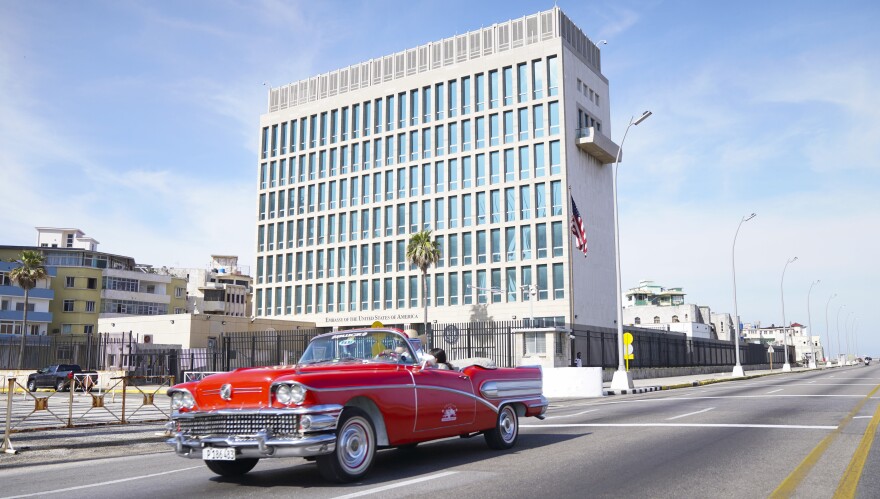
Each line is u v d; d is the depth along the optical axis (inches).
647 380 1673.2
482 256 2341.3
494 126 2380.7
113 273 3036.4
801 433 402.0
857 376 1612.9
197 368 1608.0
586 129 2297.0
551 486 247.0
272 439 247.1
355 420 266.5
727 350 2883.9
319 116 2773.1
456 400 320.5
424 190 2486.5
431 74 2522.1
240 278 4042.8
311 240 2719.0
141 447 452.1
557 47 2281.0
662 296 4753.9
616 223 1166.3
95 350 1711.4
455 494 233.9
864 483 249.4
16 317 2706.7
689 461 301.6
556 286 2181.3
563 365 1781.5
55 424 607.2
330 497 234.5
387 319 2472.9
